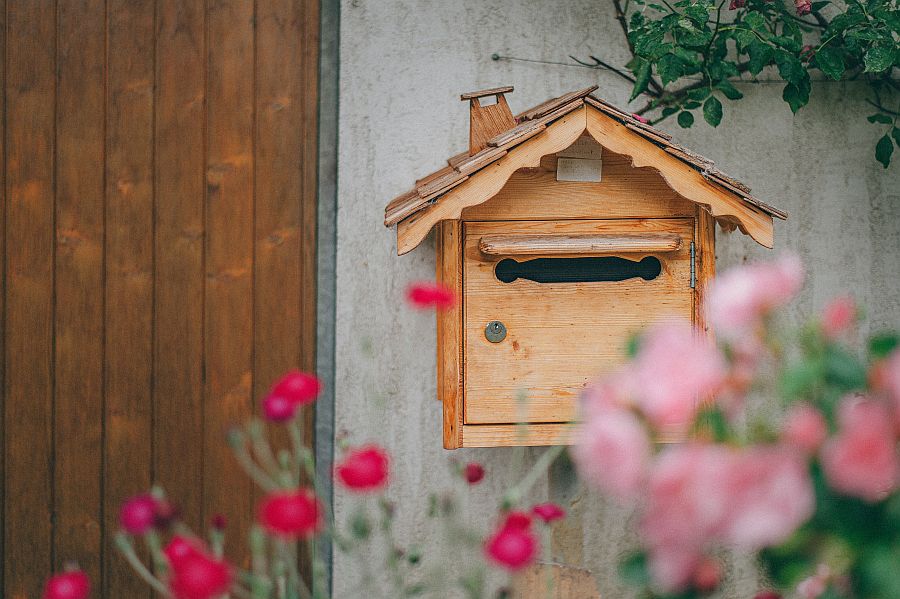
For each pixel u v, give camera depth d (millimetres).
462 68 2336
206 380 2416
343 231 2336
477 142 1938
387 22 2332
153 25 2400
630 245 1820
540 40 2340
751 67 2156
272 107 2385
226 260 2408
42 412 2443
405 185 2336
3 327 2443
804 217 2361
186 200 2412
